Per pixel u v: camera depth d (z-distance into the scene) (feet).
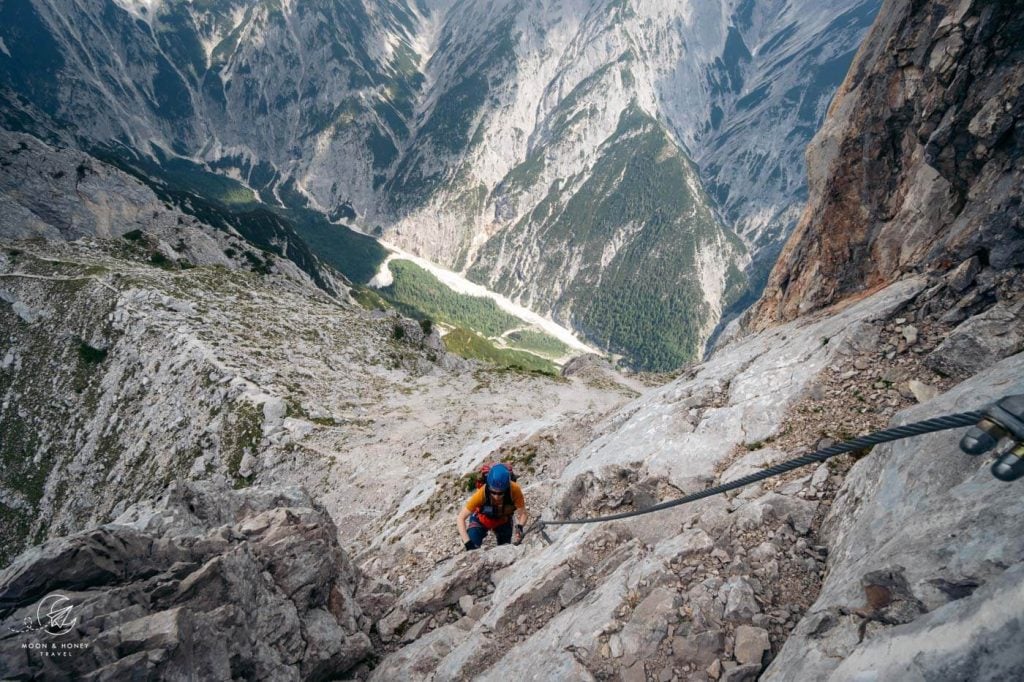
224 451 194.49
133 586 23.47
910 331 39.88
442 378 280.72
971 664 10.85
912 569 15.25
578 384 302.25
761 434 38.93
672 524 32.94
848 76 72.54
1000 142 41.68
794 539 26.55
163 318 253.24
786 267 85.10
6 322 266.57
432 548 54.08
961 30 45.11
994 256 39.06
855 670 14.06
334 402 220.23
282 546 30.86
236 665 24.09
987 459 18.37
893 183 58.90
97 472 217.56
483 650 28.73
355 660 31.83
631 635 23.62
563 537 36.73
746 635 22.24
